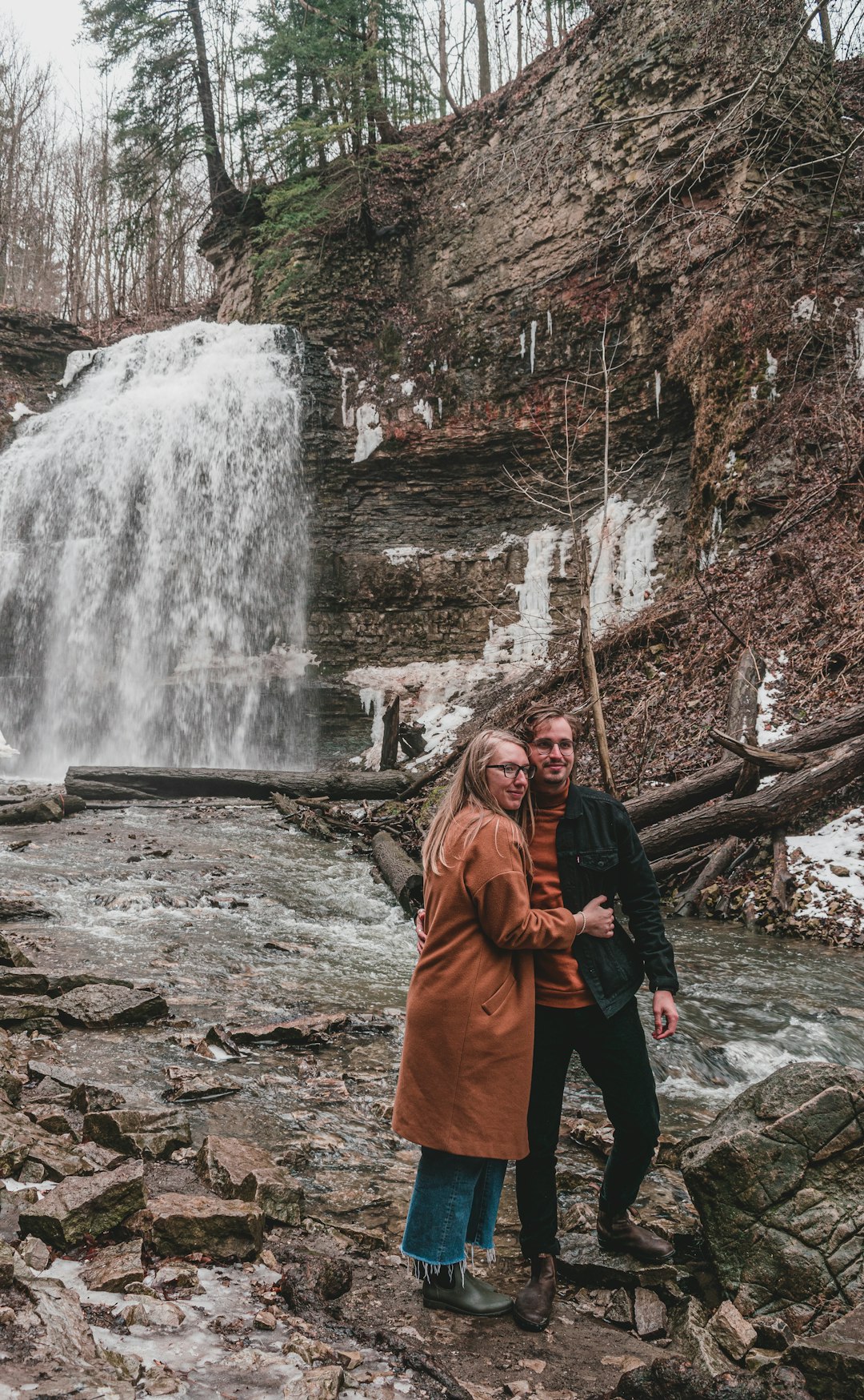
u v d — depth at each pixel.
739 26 12.73
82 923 7.26
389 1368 2.47
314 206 21.50
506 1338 2.79
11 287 41.94
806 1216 2.92
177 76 26.30
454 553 20.05
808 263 15.12
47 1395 1.92
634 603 17.09
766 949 7.57
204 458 21.64
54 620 21.98
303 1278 2.79
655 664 13.41
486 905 2.81
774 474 14.23
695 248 16.20
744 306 15.19
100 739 21.28
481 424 19.95
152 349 23.69
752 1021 5.97
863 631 10.93
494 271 20.00
